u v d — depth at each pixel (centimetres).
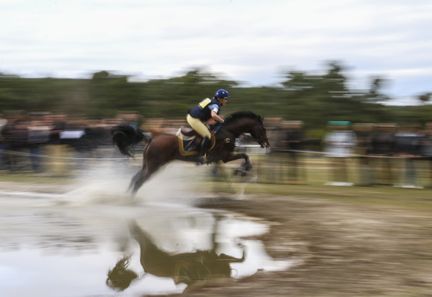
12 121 1834
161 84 2856
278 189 1484
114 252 840
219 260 803
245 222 1061
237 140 1622
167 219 1087
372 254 823
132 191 1253
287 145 1631
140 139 1285
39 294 654
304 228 1002
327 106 2362
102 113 2819
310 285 678
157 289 678
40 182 1591
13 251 834
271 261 796
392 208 1190
